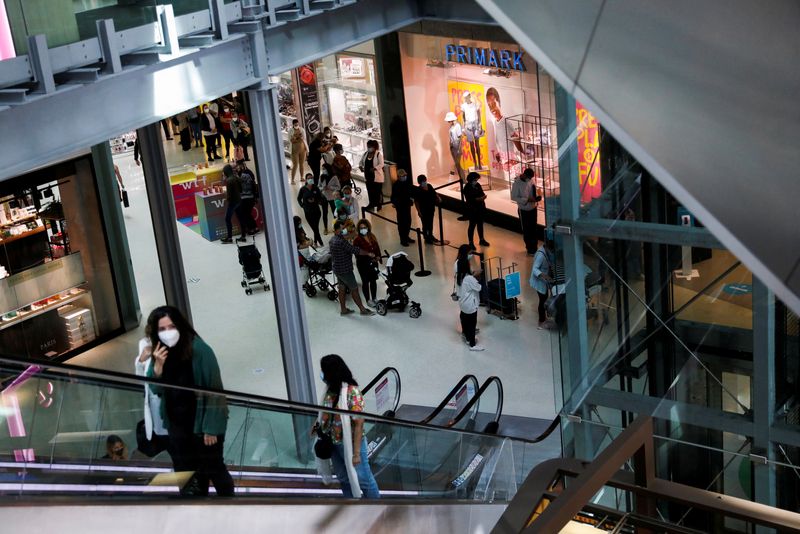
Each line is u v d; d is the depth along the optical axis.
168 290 13.80
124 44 9.26
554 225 8.75
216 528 6.03
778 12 2.43
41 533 4.74
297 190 24.23
